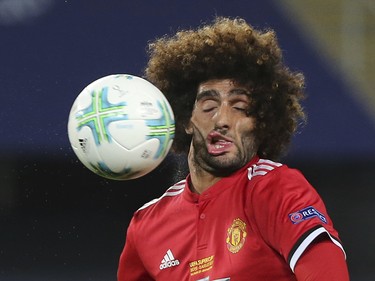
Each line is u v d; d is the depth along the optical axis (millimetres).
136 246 15508
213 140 14102
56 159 39344
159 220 15109
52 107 31750
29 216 40094
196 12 34375
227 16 34719
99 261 39406
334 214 42875
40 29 32625
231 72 14383
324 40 36438
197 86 15180
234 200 13859
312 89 35656
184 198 14797
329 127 35250
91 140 13320
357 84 35938
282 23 35906
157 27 33688
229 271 13484
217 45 14711
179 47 15422
